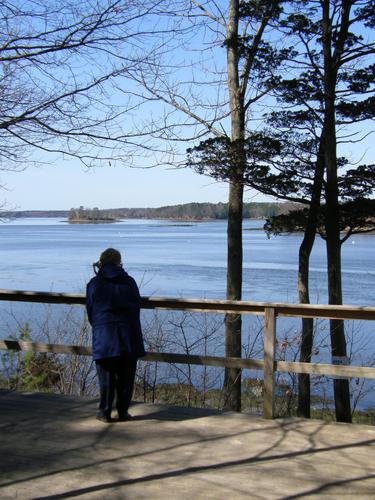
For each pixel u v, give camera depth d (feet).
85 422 17.80
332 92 36.14
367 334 50.57
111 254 18.06
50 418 18.13
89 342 28.32
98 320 17.31
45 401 20.02
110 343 17.13
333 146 35.40
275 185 35.42
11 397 20.47
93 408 19.27
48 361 28.19
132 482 13.44
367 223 36.09
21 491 12.97
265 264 156.04
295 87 35.88
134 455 15.12
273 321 18.08
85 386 26.76
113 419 18.03
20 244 271.08
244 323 49.98
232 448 15.62
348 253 219.82
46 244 271.49
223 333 36.68
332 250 35.70
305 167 36.83
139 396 26.02
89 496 12.73
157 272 121.90
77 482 13.46
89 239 346.13
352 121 36.19
